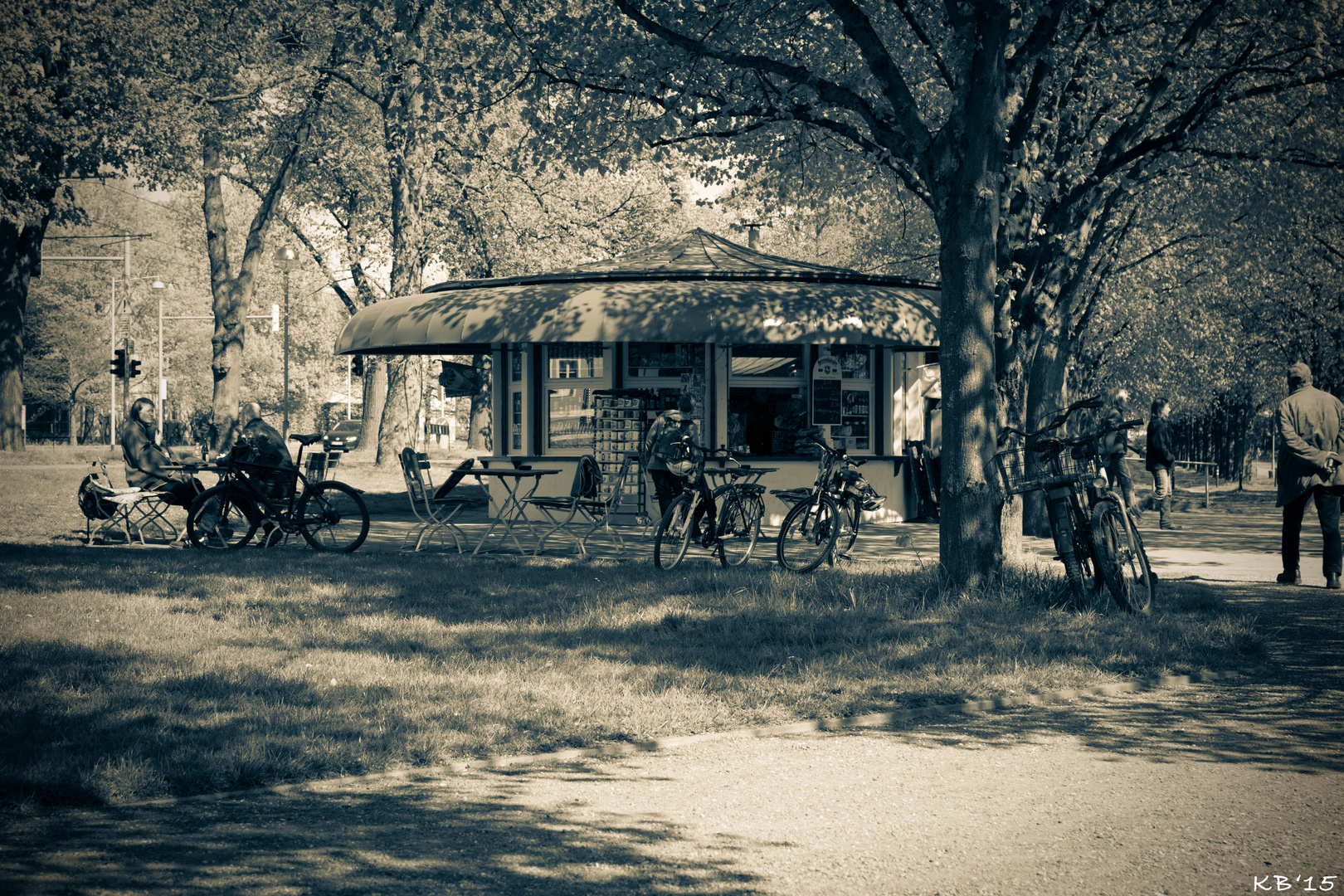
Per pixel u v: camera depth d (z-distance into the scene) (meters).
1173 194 19.70
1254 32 14.16
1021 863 3.93
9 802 4.48
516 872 3.82
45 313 59.78
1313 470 10.76
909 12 13.21
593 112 14.44
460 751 5.28
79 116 29.06
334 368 77.69
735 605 9.18
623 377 16.92
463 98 14.19
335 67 28.23
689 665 7.07
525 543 14.34
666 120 14.12
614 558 12.41
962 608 8.82
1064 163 14.01
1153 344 31.34
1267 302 30.44
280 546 13.30
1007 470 9.98
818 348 17.28
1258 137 16.50
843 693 6.46
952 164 9.73
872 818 4.43
